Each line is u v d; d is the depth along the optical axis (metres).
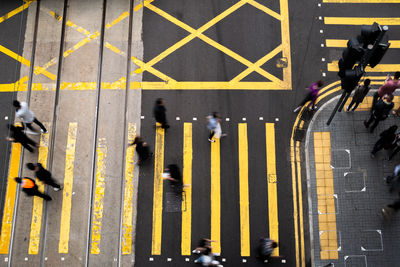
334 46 12.72
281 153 11.70
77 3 13.27
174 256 10.85
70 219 11.17
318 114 12.01
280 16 13.07
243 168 11.59
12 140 11.12
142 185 11.45
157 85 12.41
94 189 11.41
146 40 12.91
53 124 12.06
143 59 12.70
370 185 11.30
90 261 10.82
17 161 11.73
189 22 13.09
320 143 11.74
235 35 12.91
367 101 12.07
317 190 11.34
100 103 12.23
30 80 12.54
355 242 10.84
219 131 10.99
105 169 11.61
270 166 11.58
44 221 11.16
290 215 11.14
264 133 11.89
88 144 11.88
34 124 11.98
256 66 12.55
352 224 10.99
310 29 12.91
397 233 10.84
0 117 12.24
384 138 10.55
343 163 11.54
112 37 12.94
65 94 12.38
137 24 13.08
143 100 12.27
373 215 11.04
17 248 10.97
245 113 12.10
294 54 12.66
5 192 11.45
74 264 10.82
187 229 11.07
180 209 11.23
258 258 10.80
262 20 13.05
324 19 13.00
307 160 11.61
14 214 11.23
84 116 12.14
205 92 12.34
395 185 10.94
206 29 13.00
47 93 12.39
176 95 12.32
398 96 12.11
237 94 12.29
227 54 12.70
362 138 11.73
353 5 13.12
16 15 13.22
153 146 11.81
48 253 10.91
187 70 12.55
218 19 13.10
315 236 10.94
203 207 11.25
